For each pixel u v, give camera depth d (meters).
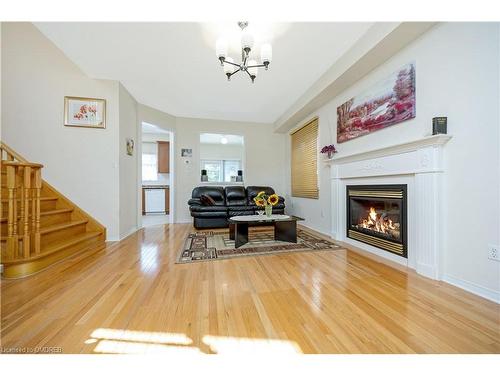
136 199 4.48
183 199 5.59
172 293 1.76
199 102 4.57
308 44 2.59
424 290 1.78
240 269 2.29
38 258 2.21
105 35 2.45
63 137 3.39
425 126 2.09
